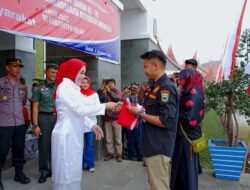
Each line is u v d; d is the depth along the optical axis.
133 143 5.69
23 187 3.87
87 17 4.39
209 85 4.57
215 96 4.48
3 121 3.76
